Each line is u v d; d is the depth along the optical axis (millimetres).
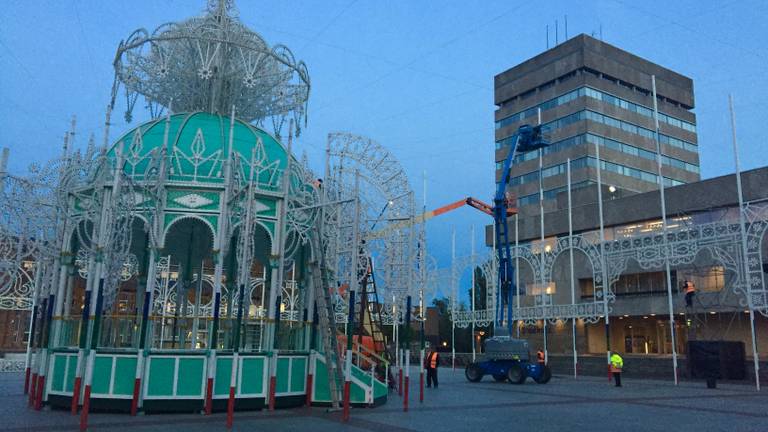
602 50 87688
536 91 92375
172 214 17531
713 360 36812
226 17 21719
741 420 17672
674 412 19750
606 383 34844
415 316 30219
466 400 23047
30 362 21578
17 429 13609
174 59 21734
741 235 31766
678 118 94312
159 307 34000
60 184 18203
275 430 14164
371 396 19391
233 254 20609
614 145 85188
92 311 17156
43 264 21516
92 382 16484
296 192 19766
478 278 72688
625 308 50219
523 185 90250
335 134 22312
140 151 18641
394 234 25828
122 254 16703
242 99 22375
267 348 17984
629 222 54094
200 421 15242
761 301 31562
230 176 17734
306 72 23719
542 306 44344
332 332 19203
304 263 20859
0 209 17109
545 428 15539
